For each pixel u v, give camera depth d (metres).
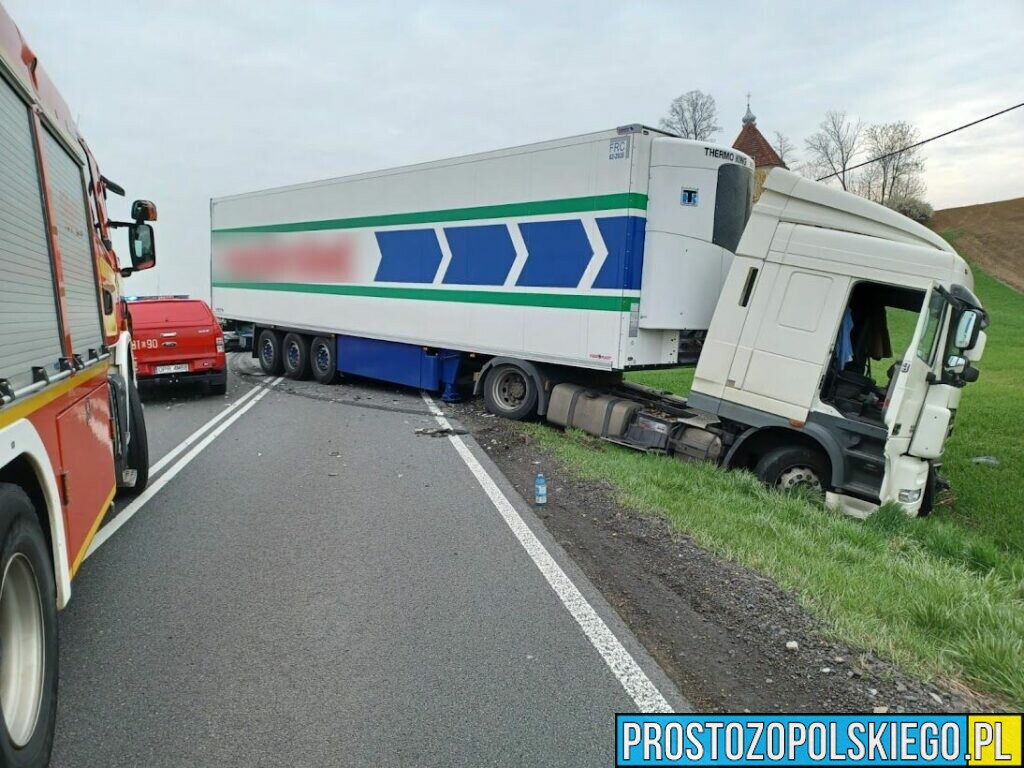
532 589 4.80
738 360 7.88
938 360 6.89
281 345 16.94
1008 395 16.64
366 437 10.02
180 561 5.30
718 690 3.59
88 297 4.44
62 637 4.07
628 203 9.16
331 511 6.57
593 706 3.43
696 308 9.69
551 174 10.05
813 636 4.11
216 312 18.94
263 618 4.34
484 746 3.10
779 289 7.64
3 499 2.55
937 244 7.06
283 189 15.81
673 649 4.00
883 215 7.27
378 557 5.39
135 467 6.92
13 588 2.70
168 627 4.21
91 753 3.02
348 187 13.84
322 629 4.20
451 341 11.91
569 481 7.66
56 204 3.62
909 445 7.00
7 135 2.79
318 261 14.88
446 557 5.40
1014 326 39.91
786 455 7.71
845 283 7.28
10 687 2.64
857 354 8.05
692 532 5.85
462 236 11.48
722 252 9.80
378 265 13.28
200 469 8.16
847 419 7.22
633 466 8.17
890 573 5.18
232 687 3.55
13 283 2.73
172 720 3.27
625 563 5.30
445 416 11.62
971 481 9.16
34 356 2.99
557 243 10.04
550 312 10.21
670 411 9.66
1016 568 5.66
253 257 17.12
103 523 6.18
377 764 2.97
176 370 13.32
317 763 2.98
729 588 4.79
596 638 4.11
